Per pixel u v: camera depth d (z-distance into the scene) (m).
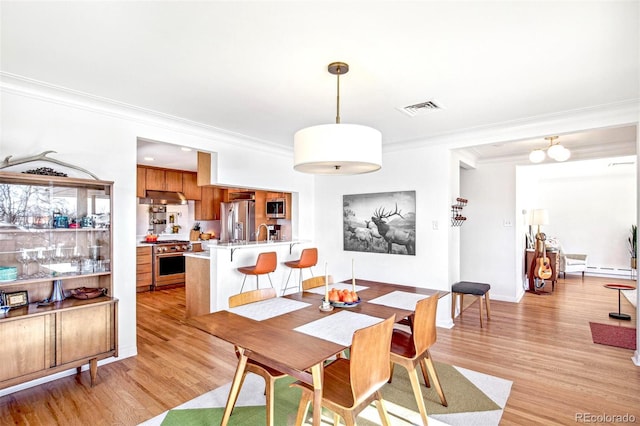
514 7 1.70
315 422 1.66
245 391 2.63
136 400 2.49
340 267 5.36
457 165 4.81
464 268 5.89
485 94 2.90
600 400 2.48
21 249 2.64
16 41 2.04
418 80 2.62
